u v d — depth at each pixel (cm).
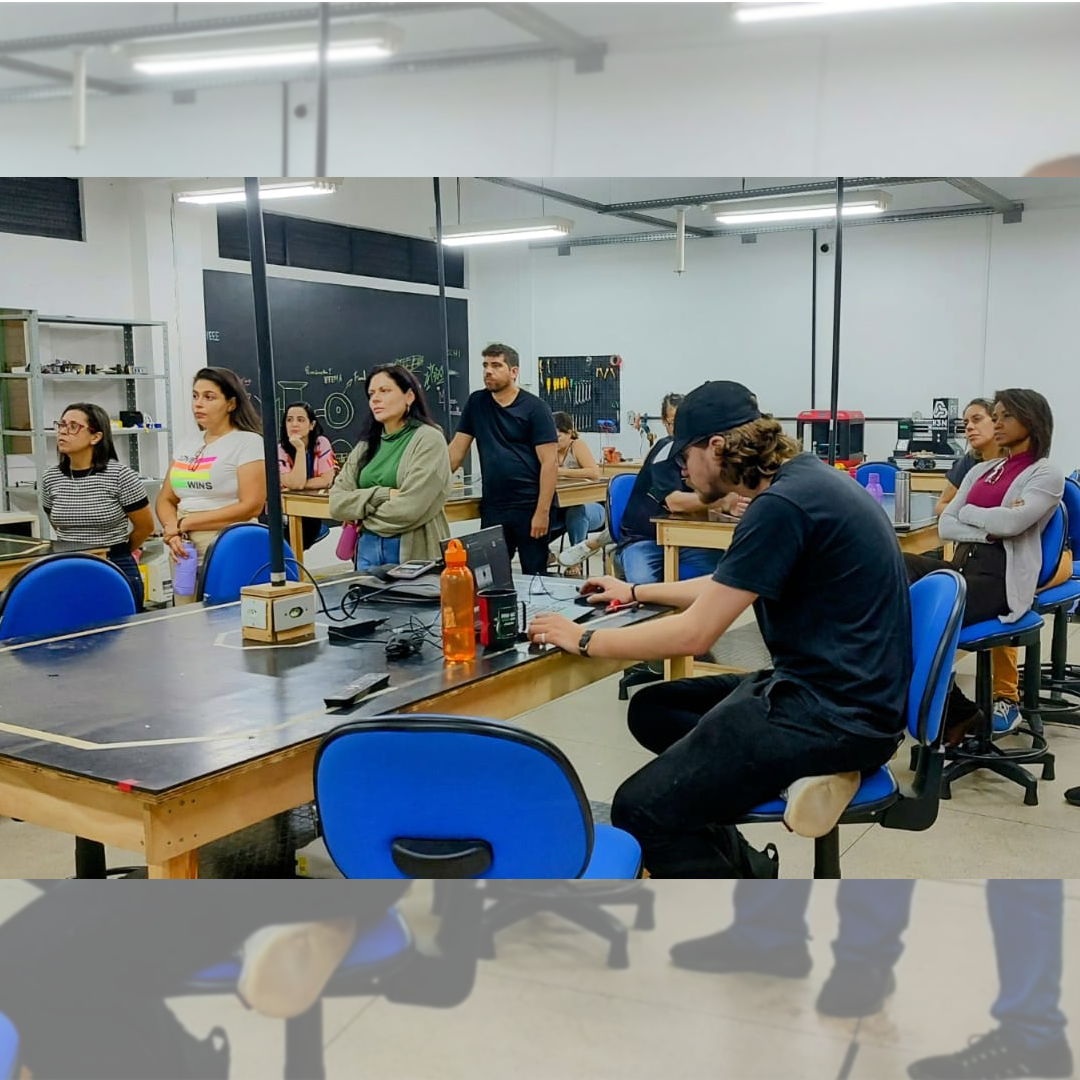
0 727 137
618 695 377
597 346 855
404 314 761
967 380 727
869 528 159
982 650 279
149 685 158
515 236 591
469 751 112
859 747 155
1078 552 340
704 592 161
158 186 591
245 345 648
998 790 286
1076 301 682
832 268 765
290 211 669
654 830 160
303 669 168
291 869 192
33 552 302
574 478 544
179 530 300
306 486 453
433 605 219
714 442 169
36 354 511
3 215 536
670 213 773
